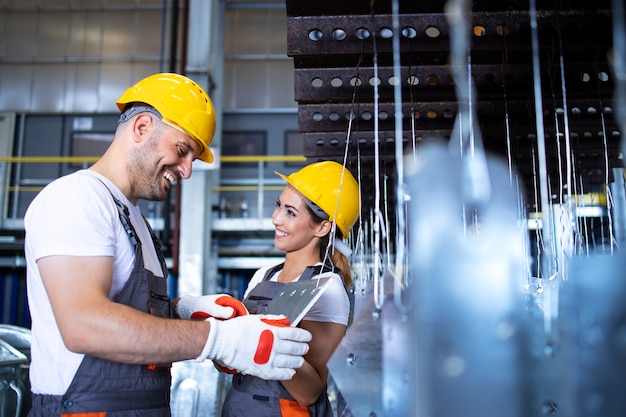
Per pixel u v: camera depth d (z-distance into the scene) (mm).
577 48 1101
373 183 2070
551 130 1512
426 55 1150
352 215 1688
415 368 589
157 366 1195
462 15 593
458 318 555
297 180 1646
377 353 750
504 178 561
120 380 1119
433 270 558
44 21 8547
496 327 553
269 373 1098
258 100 8445
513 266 554
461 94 592
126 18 8531
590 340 542
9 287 7402
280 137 8391
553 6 990
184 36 6492
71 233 1042
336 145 1720
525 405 554
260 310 1579
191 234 5914
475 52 1147
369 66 1232
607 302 536
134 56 8430
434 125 1505
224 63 8508
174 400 2672
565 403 553
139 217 1312
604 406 536
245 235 7168
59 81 8453
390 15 1096
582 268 547
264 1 8578
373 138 1637
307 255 1667
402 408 667
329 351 1417
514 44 1111
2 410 1748
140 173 1259
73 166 8266
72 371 1103
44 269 1037
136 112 1269
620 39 518
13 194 8125
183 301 1462
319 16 1115
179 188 5699
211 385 2691
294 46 1147
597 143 1628
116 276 1159
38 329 1135
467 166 562
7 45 8500
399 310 678
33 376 1145
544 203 670
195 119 1287
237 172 8273
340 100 1348
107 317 995
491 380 553
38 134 8367
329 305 1438
